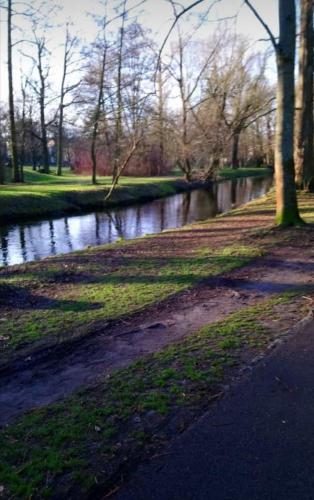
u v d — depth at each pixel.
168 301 6.13
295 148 19.31
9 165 41.78
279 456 2.82
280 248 9.08
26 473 2.75
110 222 19.59
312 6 16.77
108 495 2.55
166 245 10.39
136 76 15.58
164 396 3.56
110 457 2.87
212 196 30.84
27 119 41.56
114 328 5.22
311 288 6.37
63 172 45.97
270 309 5.58
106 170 41.25
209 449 2.91
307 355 4.20
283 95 10.30
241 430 3.10
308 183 19.14
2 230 17.42
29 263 8.96
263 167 58.81
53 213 21.41
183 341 4.70
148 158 39.09
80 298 6.45
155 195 30.11
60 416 3.39
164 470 2.73
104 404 3.52
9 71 29.59
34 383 3.99
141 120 16.58
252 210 16.06
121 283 7.16
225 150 16.59
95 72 19.52
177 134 16.23
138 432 3.11
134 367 4.14
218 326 5.07
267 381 3.74
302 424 3.15
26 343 4.85
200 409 3.36
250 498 2.50
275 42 9.95
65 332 5.13
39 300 6.43
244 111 14.75
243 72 14.76
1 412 3.54
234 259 8.35
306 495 2.50
